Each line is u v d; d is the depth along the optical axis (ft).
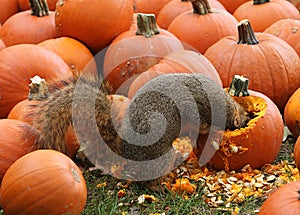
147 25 18.26
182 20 19.71
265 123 14.67
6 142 13.74
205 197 13.96
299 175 14.43
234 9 24.04
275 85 17.61
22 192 12.07
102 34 18.76
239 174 14.61
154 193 14.14
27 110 14.90
